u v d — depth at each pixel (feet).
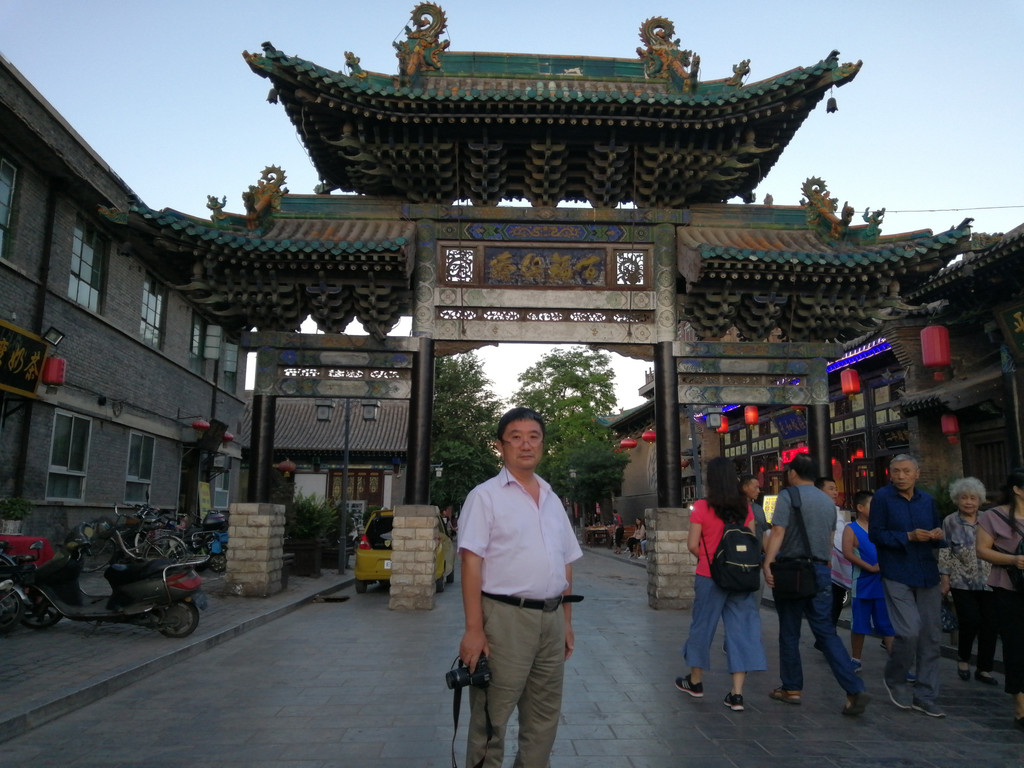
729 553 20.59
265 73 38.42
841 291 41.39
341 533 63.77
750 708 20.43
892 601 20.47
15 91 42.88
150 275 65.26
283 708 20.22
